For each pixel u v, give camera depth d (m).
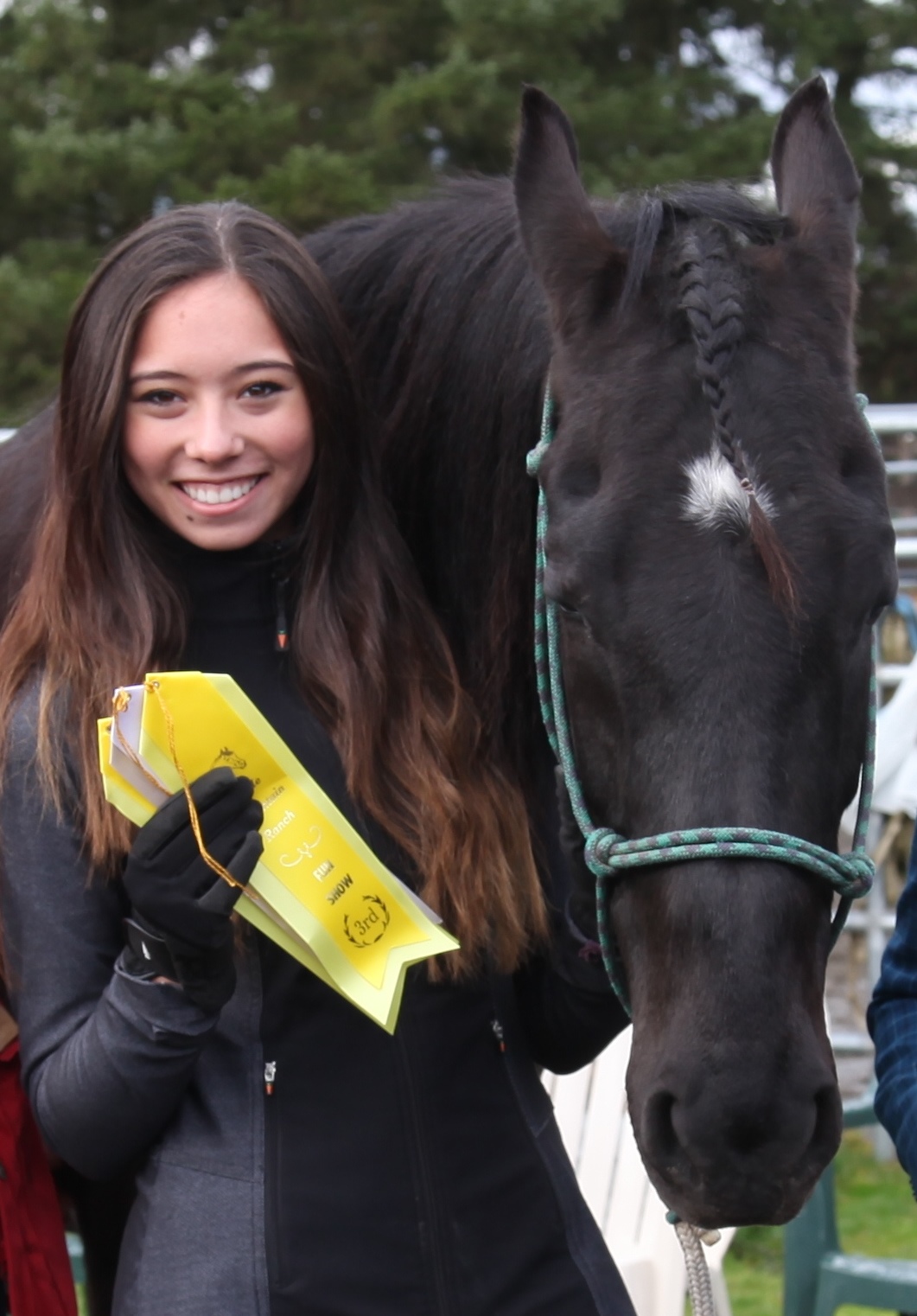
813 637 1.26
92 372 1.49
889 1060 1.54
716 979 1.22
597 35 10.64
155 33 11.16
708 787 1.24
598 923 1.43
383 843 1.53
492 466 1.65
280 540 1.59
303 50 10.52
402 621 1.58
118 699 1.30
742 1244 3.89
